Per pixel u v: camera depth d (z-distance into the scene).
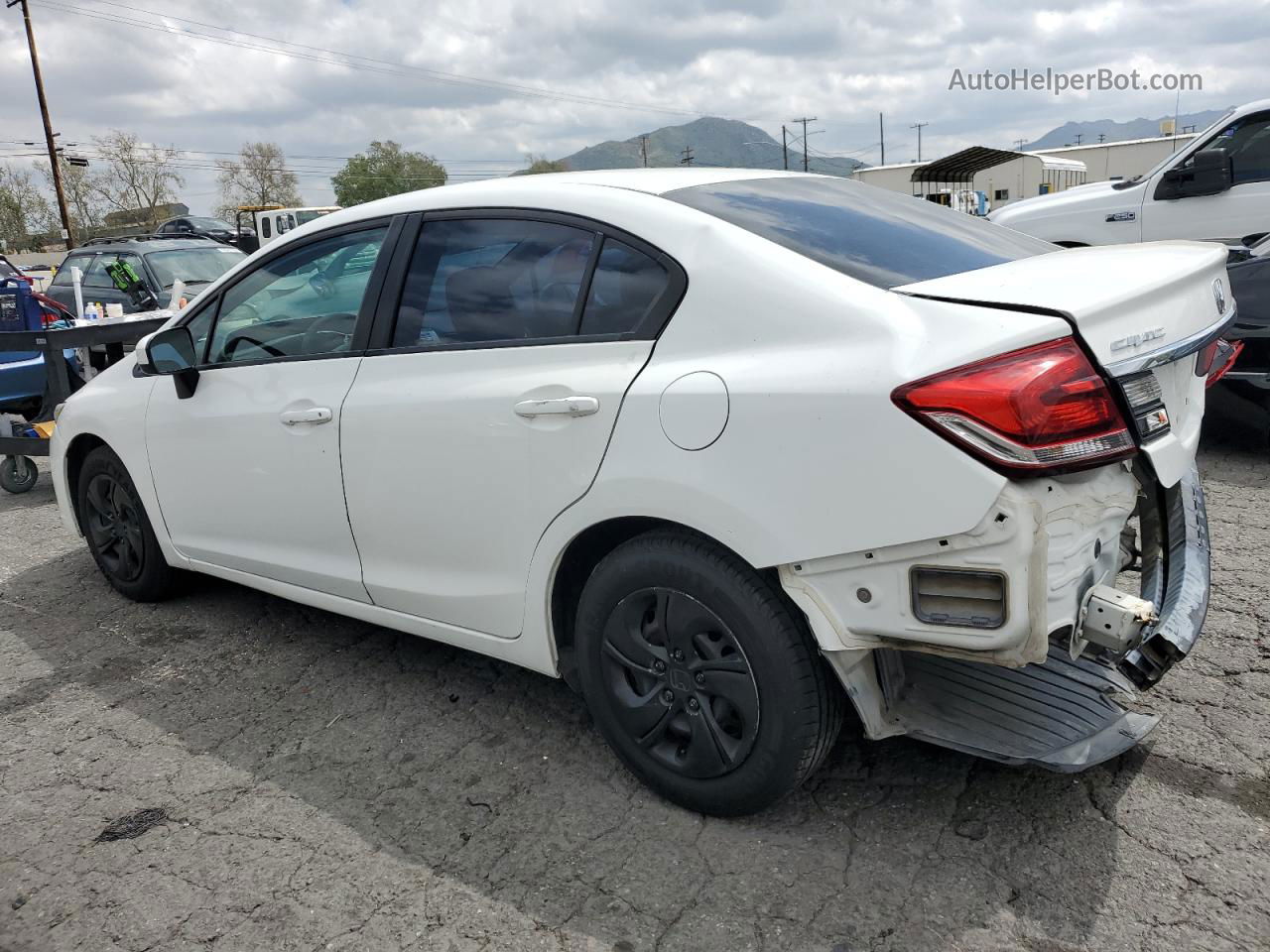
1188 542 2.55
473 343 2.79
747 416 2.18
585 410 2.45
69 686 3.57
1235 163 7.47
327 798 2.77
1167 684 3.10
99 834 2.65
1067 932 2.10
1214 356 2.70
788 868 2.34
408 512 2.94
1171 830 2.40
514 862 2.44
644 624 2.55
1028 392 1.90
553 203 2.71
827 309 2.18
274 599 4.32
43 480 7.00
